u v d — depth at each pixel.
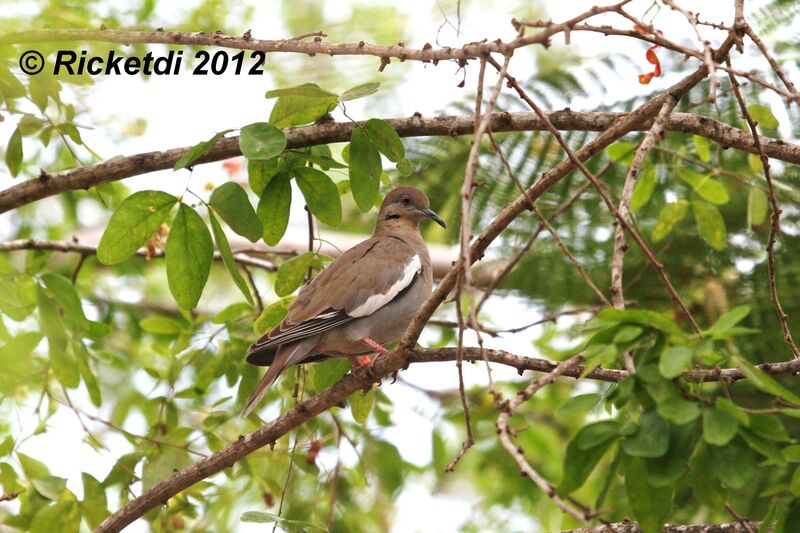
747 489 9.61
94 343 14.50
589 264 11.45
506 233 11.63
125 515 9.89
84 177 11.08
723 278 11.48
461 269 6.89
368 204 10.31
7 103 10.83
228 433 12.62
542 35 7.90
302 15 15.09
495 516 17.31
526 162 11.68
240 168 15.09
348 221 16.77
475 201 11.70
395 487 14.61
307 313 11.38
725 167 12.26
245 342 12.64
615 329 6.55
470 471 17.48
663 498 6.56
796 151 9.97
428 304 9.16
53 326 10.48
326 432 13.30
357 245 12.73
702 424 6.42
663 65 11.51
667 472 6.37
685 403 6.29
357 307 11.67
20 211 17.23
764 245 11.59
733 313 6.44
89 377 11.23
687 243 11.65
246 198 10.07
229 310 12.91
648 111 8.86
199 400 13.34
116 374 15.75
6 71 10.47
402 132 10.95
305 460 11.93
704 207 10.79
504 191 11.64
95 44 12.20
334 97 10.16
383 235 13.05
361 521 13.92
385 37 15.09
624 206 7.85
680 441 6.42
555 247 11.48
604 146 8.86
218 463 9.91
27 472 10.70
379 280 11.95
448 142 11.97
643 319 6.46
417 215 13.14
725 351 6.82
